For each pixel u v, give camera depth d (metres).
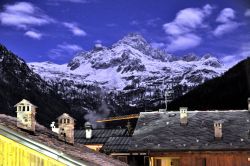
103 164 21.11
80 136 69.00
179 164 50.06
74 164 17.31
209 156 49.62
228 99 132.38
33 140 17.16
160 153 50.41
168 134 52.72
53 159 17.19
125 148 55.94
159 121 55.69
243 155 49.12
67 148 20.50
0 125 17.05
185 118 54.50
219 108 130.75
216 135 50.97
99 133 69.06
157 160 50.50
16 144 17.12
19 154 17.11
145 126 55.06
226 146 49.50
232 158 49.25
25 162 17.06
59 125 25.38
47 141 19.20
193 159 49.81
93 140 67.31
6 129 17.05
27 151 17.14
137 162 54.22
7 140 17.11
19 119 19.20
